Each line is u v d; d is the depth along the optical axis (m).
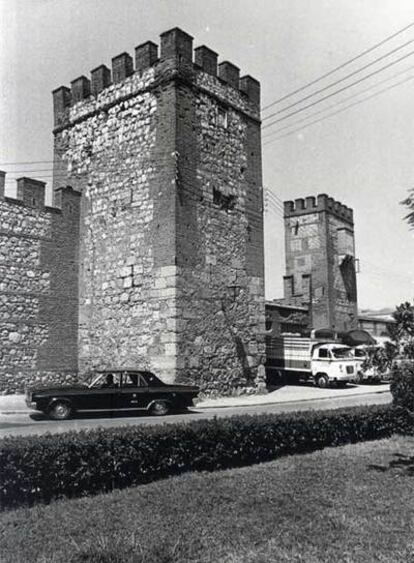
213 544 5.52
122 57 21.58
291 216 46.53
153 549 5.31
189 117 20.12
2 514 6.42
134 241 20.27
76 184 22.83
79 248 22.30
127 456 7.79
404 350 8.31
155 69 20.28
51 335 20.84
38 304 20.58
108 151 21.72
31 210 20.70
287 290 42.12
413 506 6.75
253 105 23.73
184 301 19.05
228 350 20.75
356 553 5.28
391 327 8.38
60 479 7.13
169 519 6.23
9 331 19.59
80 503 6.86
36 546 5.45
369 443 11.24
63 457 7.17
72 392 14.57
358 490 7.47
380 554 5.25
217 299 20.50
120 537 5.63
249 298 22.14
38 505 6.77
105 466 7.55
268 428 9.72
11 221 19.98
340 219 47.06
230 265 21.38
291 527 5.98
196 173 20.20
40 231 20.94
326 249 44.09
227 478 8.15
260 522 6.13
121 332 20.25
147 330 19.41
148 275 19.62
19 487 6.79
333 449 10.55
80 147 22.89
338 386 27.67
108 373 15.31
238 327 21.38
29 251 20.48
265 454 9.64
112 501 6.95
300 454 10.10
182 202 19.38
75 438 7.46
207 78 21.25
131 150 20.81
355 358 27.17
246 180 22.78
